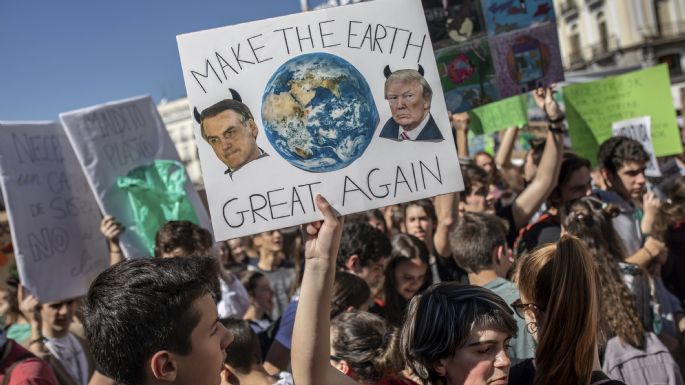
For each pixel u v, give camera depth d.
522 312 2.14
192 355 1.66
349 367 2.58
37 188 4.04
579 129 6.12
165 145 4.54
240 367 3.01
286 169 2.11
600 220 3.34
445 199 4.25
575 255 1.90
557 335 1.88
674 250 4.88
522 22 4.41
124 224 4.27
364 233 3.90
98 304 1.68
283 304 5.70
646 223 4.39
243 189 2.09
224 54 2.13
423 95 2.18
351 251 3.86
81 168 4.38
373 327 2.66
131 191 4.32
